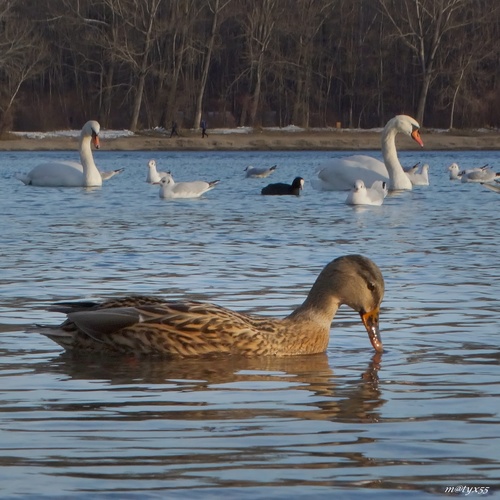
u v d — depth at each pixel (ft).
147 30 309.22
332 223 78.89
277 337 32.78
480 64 349.20
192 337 32.32
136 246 61.46
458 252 59.06
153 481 19.79
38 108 329.72
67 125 333.01
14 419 24.57
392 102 359.25
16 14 319.06
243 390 27.89
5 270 50.75
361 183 100.17
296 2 338.75
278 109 356.18
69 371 30.30
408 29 345.92
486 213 88.89
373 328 33.42
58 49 332.60
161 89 325.83
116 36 302.25
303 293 43.45
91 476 20.12
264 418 24.66
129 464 20.88
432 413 25.08
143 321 32.48
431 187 134.10
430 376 29.35
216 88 359.05
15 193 116.88
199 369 30.76
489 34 339.16
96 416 24.86
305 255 57.06
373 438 22.81
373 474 20.24
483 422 24.17
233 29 355.36
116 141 293.02
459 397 26.78
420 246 62.28
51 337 33.40
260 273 49.52
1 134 294.87
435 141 298.35
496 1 340.39
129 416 24.86
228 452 21.75
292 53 347.15
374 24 352.69
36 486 19.48
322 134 322.55
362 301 33.47
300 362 31.83
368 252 58.95
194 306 32.96
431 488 19.44
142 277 48.21
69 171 131.23
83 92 341.62
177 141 292.81
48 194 115.34
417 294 43.68
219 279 47.50
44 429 23.61
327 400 26.58
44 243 63.31
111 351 32.73
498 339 34.58
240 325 32.68
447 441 22.54
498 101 340.39
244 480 19.85
